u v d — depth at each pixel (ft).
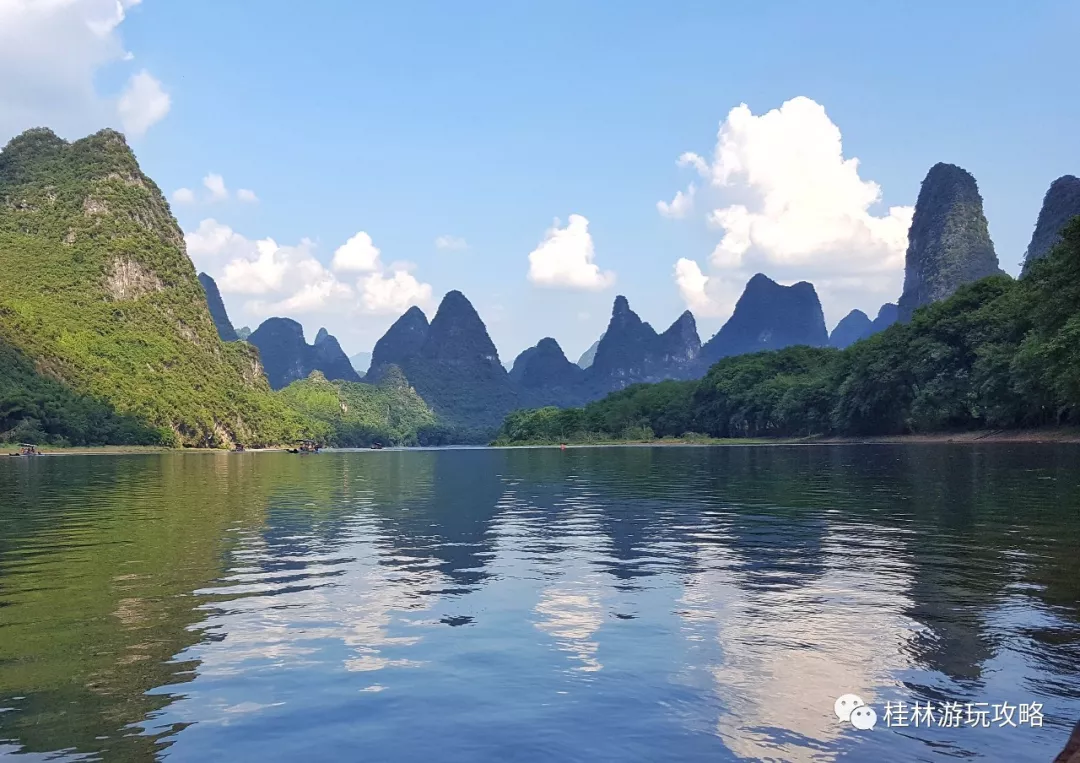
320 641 28.50
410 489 105.81
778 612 31.65
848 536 51.70
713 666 25.08
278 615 32.35
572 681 24.00
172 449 455.22
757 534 53.62
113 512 74.69
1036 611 31.17
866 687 23.11
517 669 25.16
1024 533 51.21
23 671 25.32
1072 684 23.18
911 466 127.03
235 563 44.60
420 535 56.18
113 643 28.37
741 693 22.79
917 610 31.55
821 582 37.27
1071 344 153.48
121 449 402.52
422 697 22.82
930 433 277.85
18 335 423.23
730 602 33.55
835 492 84.43
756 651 26.55
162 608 33.68
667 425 492.95
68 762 18.72
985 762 18.37
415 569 42.32
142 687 23.84
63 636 29.30
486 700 22.54
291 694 23.18
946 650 26.32
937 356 260.21
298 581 39.27
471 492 98.02
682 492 90.63
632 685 23.58
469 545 50.93
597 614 31.91
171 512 74.59
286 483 123.13
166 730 20.62
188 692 23.38
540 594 35.76
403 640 28.58
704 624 30.04
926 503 70.38
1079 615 30.53
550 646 27.58
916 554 44.34
